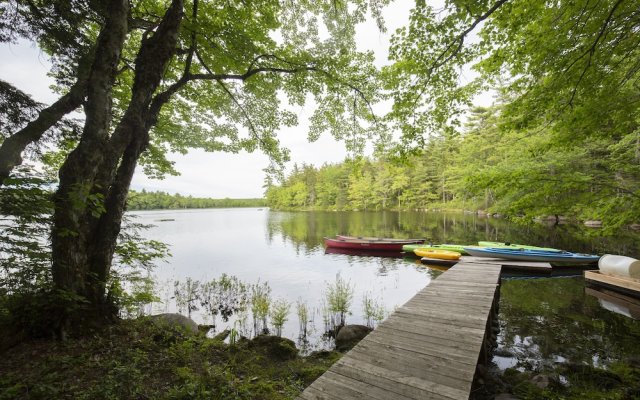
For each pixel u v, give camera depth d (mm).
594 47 3547
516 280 9430
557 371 4215
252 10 6285
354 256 14328
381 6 4965
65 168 3797
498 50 4285
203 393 2773
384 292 8664
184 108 8391
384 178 51625
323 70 6484
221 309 7477
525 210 5250
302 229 26344
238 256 14609
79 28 4234
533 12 3746
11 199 3203
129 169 4613
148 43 4719
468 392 2498
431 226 25469
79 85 4363
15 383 2617
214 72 7129
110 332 3906
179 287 9266
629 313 6430
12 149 3387
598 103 4016
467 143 35250
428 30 3895
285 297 8320
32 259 3670
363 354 3238
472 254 12109
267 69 6430
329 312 7070
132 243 5387
